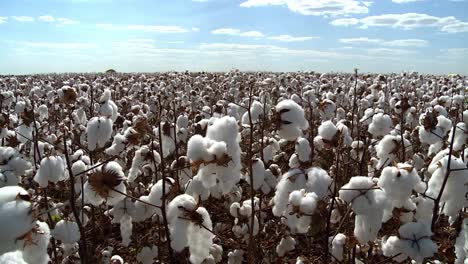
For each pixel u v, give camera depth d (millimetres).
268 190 4168
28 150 6902
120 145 5086
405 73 21750
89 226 4820
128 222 3896
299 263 3410
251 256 3410
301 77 18375
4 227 2070
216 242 4660
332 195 3152
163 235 4250
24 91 16188
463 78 22812
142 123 3877
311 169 3154
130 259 4586
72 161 5141
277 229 4504
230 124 2941
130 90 16562
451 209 3254
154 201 3656
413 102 12125
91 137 4211
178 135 5102
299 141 4195
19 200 2166
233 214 4043
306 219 3016
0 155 3855
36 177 3730
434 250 2686
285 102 3291
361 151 5426
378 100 11156
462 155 3896
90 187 3469
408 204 2967
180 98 11648
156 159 4672
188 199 2984
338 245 3551
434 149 4766
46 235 2670
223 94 14266
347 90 13695
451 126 4570
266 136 5766
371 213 2682
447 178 3162
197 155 2775
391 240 2785
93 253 4328
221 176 2891
